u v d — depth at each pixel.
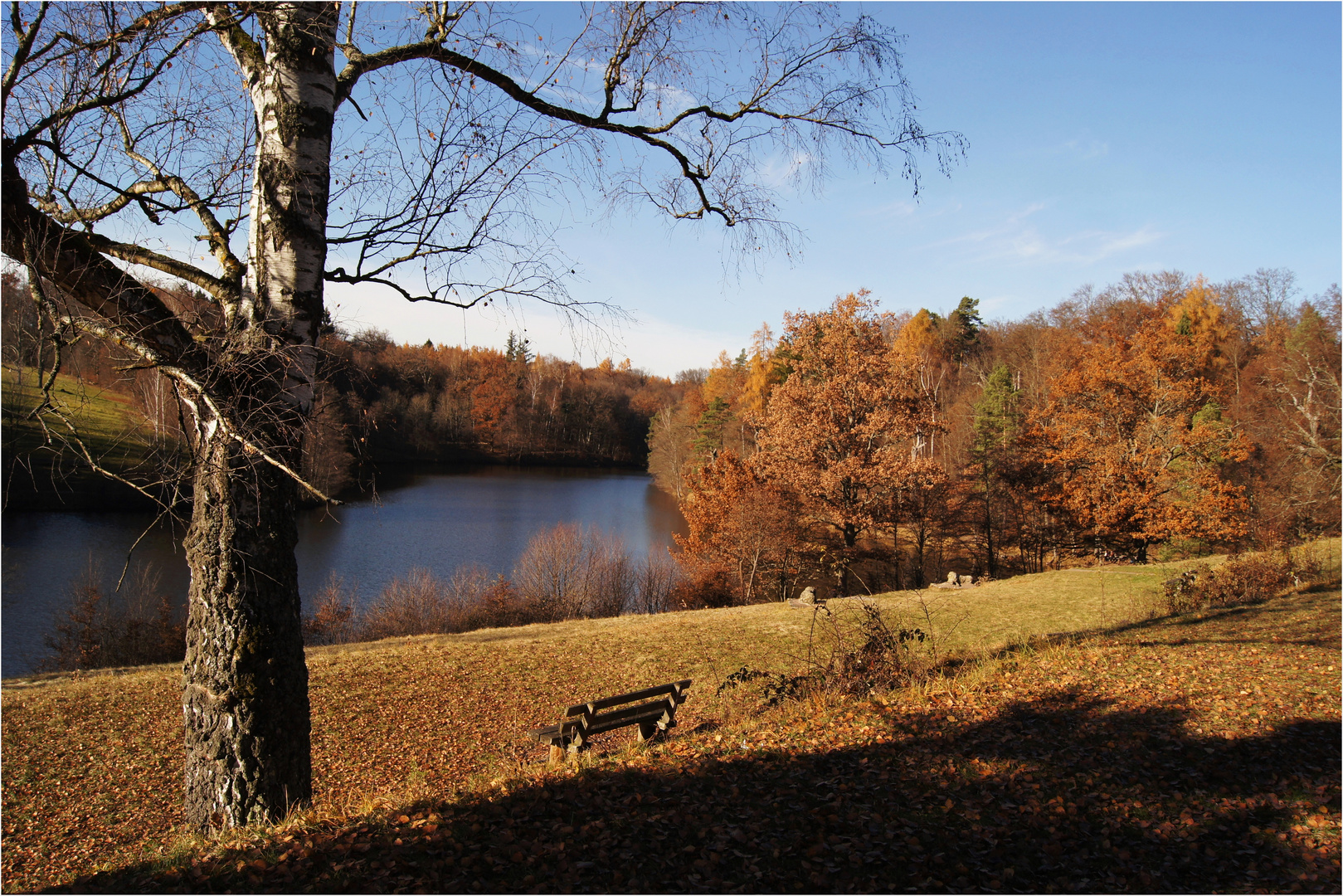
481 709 12.76
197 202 5.55
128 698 13.25
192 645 5.27
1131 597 20.31
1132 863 4.88
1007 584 24.02
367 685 14.01
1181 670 9.19
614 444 90.06
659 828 5.08
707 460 54.78
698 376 113.75
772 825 5.20
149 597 24.59
